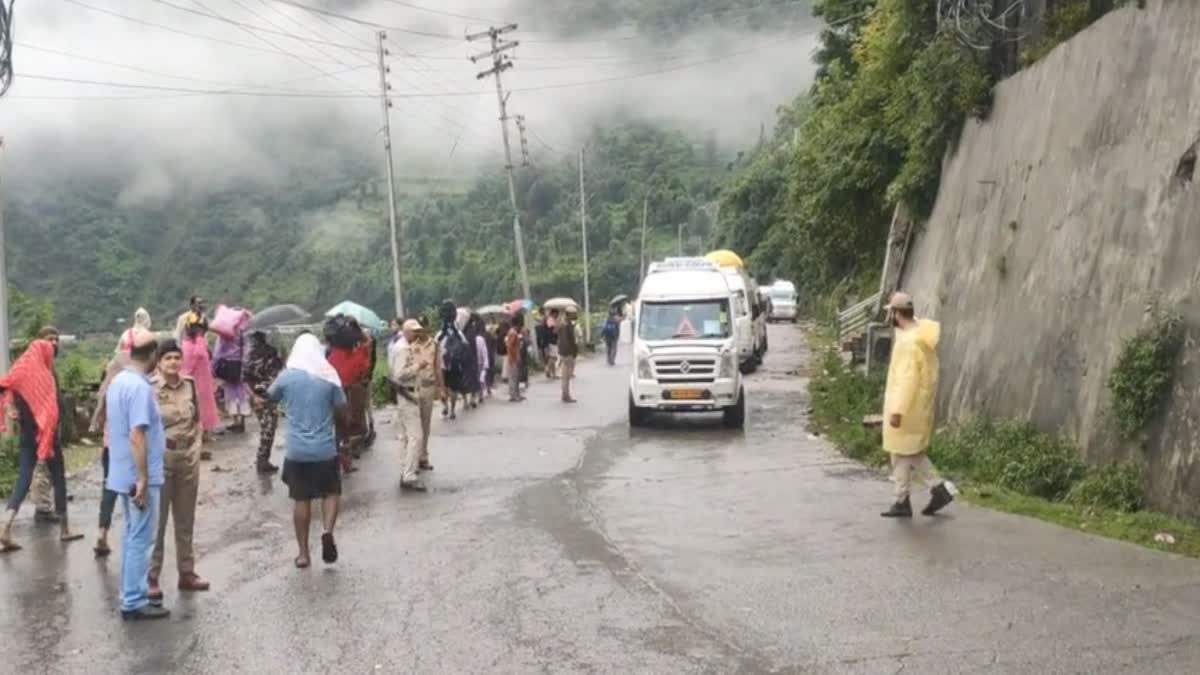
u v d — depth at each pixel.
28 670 6.93
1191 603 7.44
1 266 15.39
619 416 21.70
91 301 86.38
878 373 22.14
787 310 64.69
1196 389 9.24
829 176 29.80
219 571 9.53
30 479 10.38
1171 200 10.28
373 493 13.36
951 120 19.53
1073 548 9.00
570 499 12.71
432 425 20.48
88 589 8.91
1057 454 11.33
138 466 7.92
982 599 7.78
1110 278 11.28
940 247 19.94
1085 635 6.90
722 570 9.02
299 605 8.34
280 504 12.66
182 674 6.81
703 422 20.06
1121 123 11.83
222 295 95.19
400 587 8.84
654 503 12.27
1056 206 13.36
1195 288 9.51
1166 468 9.54
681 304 19.88
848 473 13.75
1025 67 16.25
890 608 7.70
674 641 7.21
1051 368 12.29
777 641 7.10
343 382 15.23
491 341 26.69
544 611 8.02
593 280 93.31
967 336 16.12
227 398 18.62
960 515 10.56
